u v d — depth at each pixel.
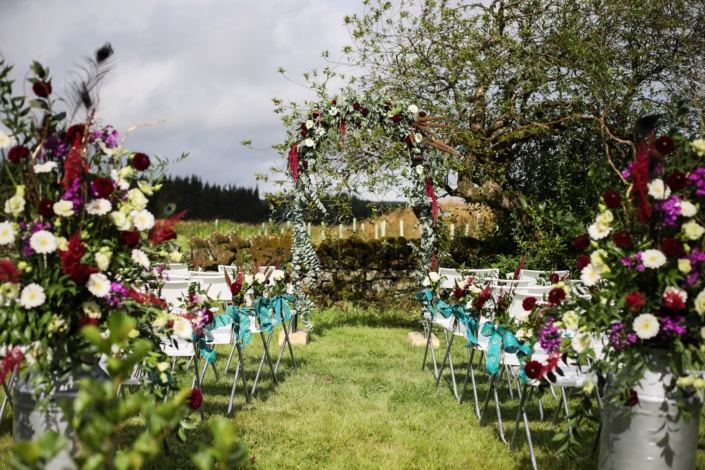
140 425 4.40
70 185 2.92
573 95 9.41
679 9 9.66
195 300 4.54
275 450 4.16
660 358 3.08
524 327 3.75
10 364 2.79
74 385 2.96
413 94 9.98
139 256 3.16
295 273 8.34
